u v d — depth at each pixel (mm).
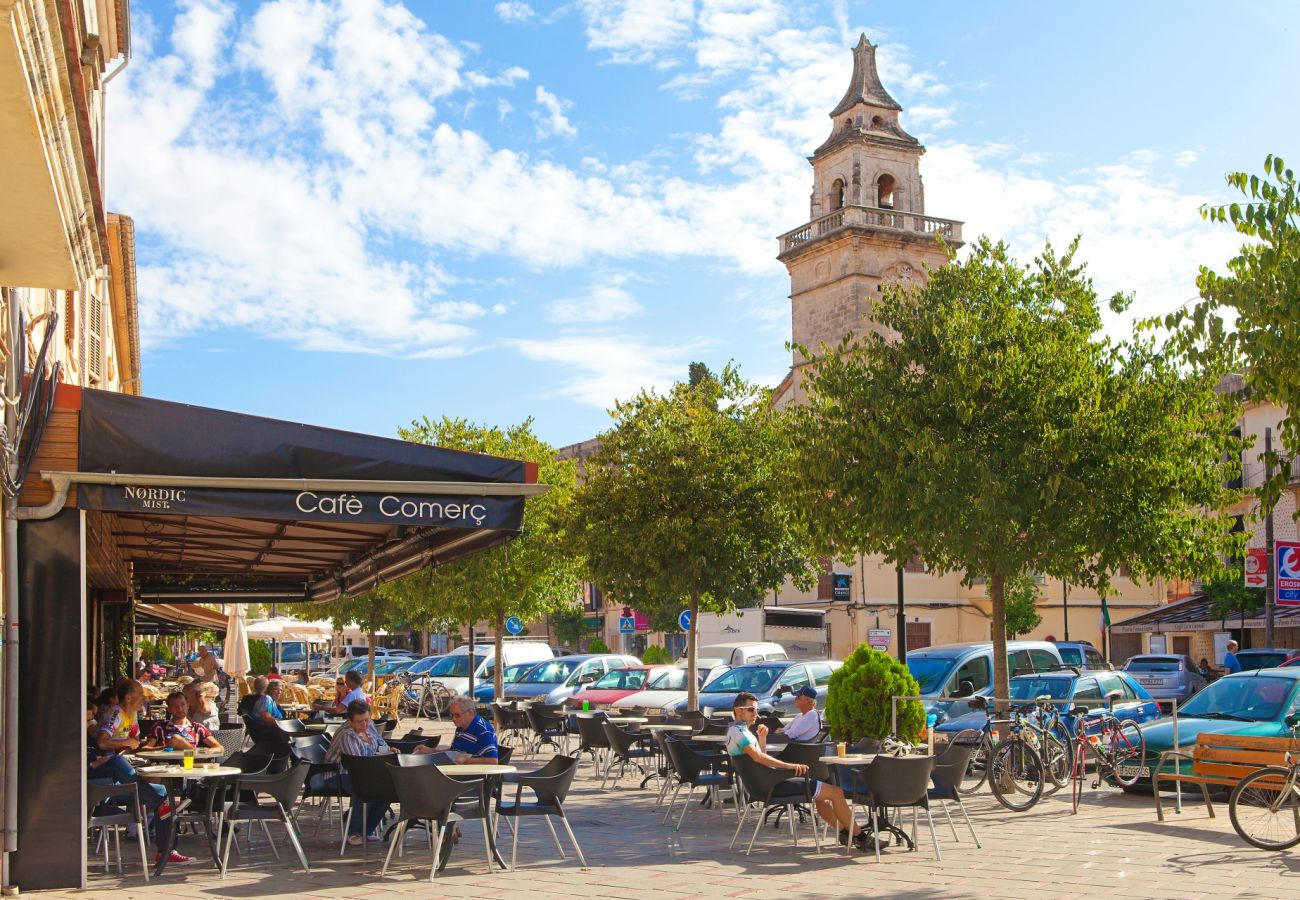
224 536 15992
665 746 14586
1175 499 16547
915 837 12094
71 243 7602
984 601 49500
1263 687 16453
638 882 10516
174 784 11742
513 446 30797
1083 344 17188
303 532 15195
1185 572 17062
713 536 21156
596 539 22047
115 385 28750
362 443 10031
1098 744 15906
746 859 11734
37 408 9352
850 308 54188
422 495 10016
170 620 39062
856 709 15422
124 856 11922
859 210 54406
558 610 32219
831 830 13383
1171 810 14508
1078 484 16172
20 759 9656
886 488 16766
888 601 48562
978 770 17781
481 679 36344
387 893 10008
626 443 21984
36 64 5508
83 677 9789
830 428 17609
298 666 67250
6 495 9492
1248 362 9727
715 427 21891
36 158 6211
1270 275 9352
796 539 21359
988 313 17484
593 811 15477
